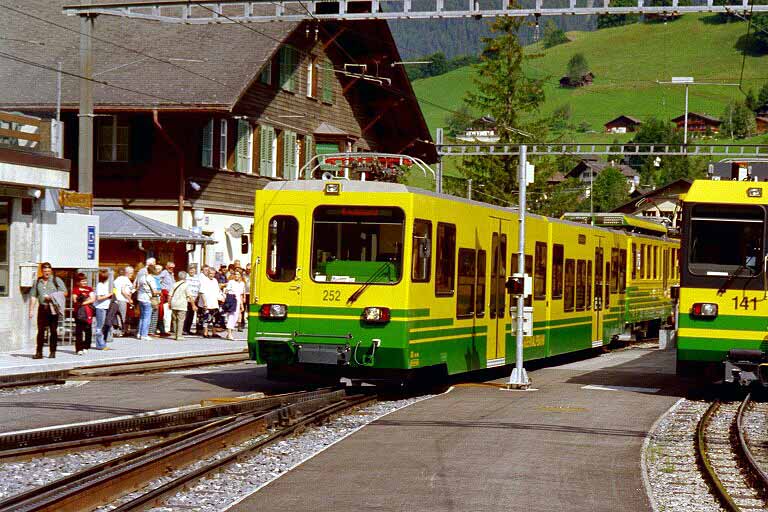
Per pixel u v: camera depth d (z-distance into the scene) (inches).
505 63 3895.2
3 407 894.4
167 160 2069.4
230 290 1683.1
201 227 2089.1
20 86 2075.5
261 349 975.0
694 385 1173.7
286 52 2375.7
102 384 1099.3
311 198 966.4
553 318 1337.4
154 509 505.4
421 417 847.1
